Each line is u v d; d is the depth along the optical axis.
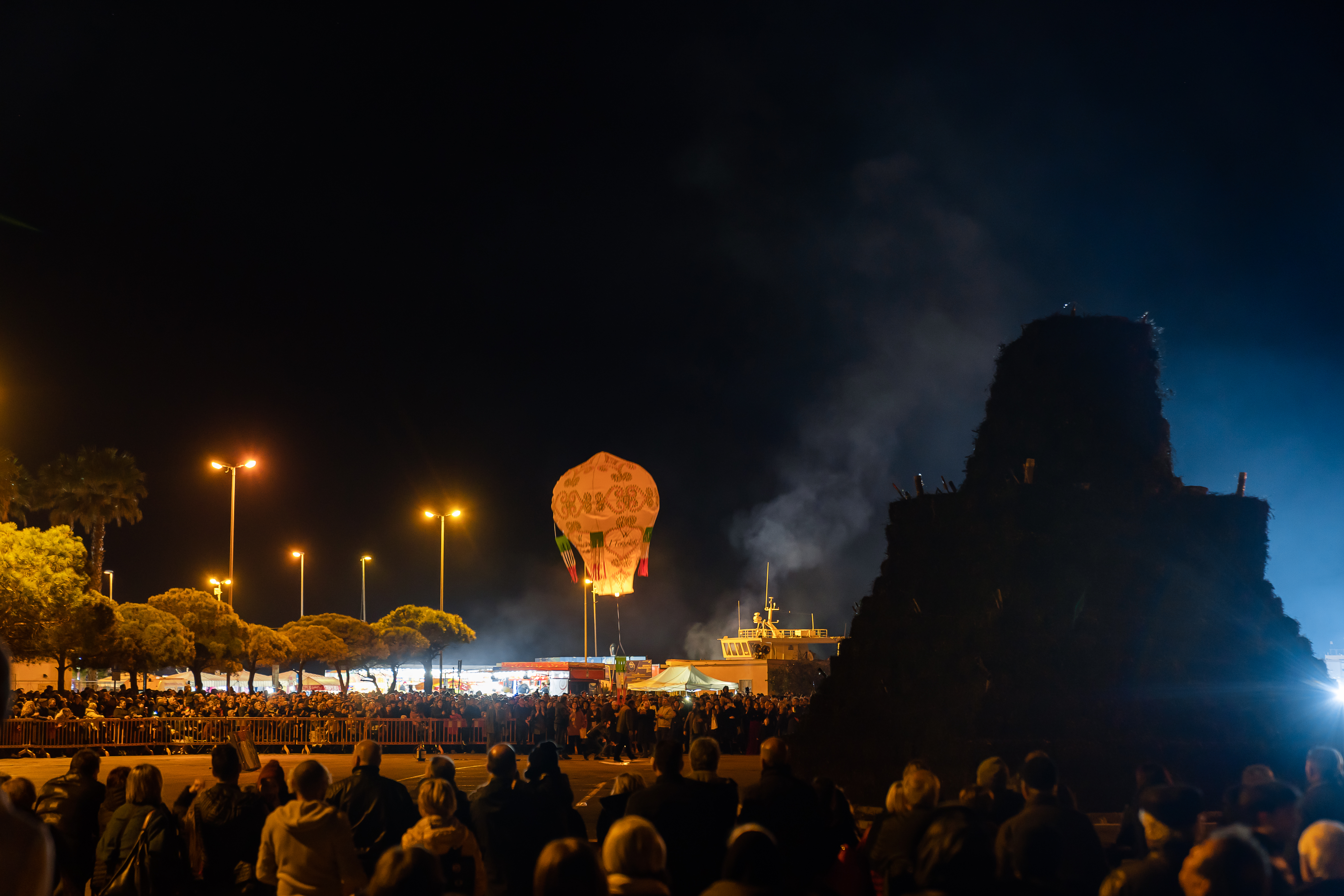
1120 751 12.53
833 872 6.99
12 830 3.01
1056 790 6.44
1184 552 13.61
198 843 7.63
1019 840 4.88
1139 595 13.39
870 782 13.30
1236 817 6.20
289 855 6.18
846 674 14.64
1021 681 13.02
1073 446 14.19
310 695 42.22
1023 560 13.60
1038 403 14.50
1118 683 12.97
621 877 4.44
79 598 40.50
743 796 7.17
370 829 7.43
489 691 68.12
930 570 14.22
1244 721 12.80
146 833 7.17
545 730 34.00
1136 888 4.93
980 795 7.12
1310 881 4.56
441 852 6.43
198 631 61.69
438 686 67.00
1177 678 12.98
